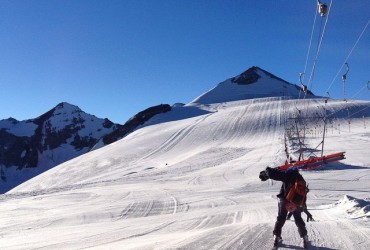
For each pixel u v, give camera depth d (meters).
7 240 12.82
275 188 30.55
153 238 9.54
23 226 17.88
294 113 103.94
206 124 101.88
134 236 10.85
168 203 24.05
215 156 66.75
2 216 22.92
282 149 62.59
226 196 26.30
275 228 6.50
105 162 87.38
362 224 8.47
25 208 26.58
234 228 8.68
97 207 23.86
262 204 19.77
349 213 11.47
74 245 9.91
